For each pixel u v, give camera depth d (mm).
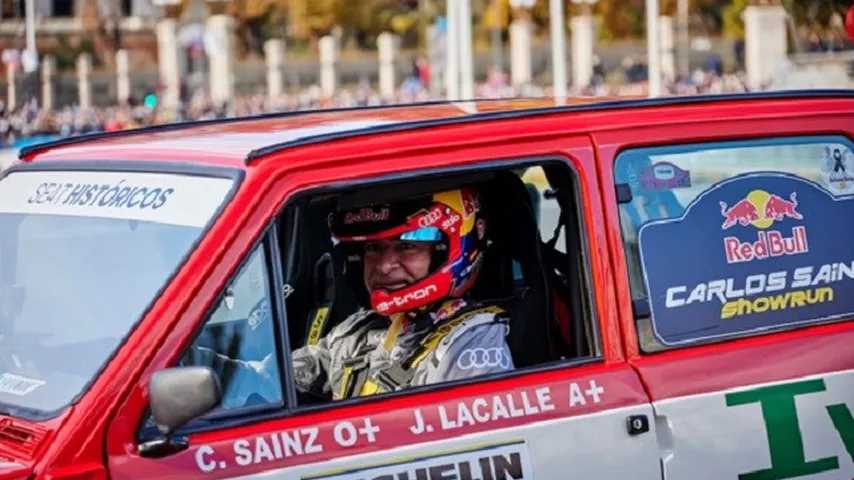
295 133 4668
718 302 4883
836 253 5105
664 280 4812
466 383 4492
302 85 80625
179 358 4117
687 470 4695
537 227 5195
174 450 4086
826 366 4957
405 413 4387
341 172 4398
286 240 5461
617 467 4594
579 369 4645
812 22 24484
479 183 5098
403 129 4531
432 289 4957
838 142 5191
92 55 87250
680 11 75062
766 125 5086
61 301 4504
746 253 4957
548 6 81688
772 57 53031
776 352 4902
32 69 51562
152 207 4449
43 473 3953
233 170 4336
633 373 4691
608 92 54281
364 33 92188
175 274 4176
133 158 4707
